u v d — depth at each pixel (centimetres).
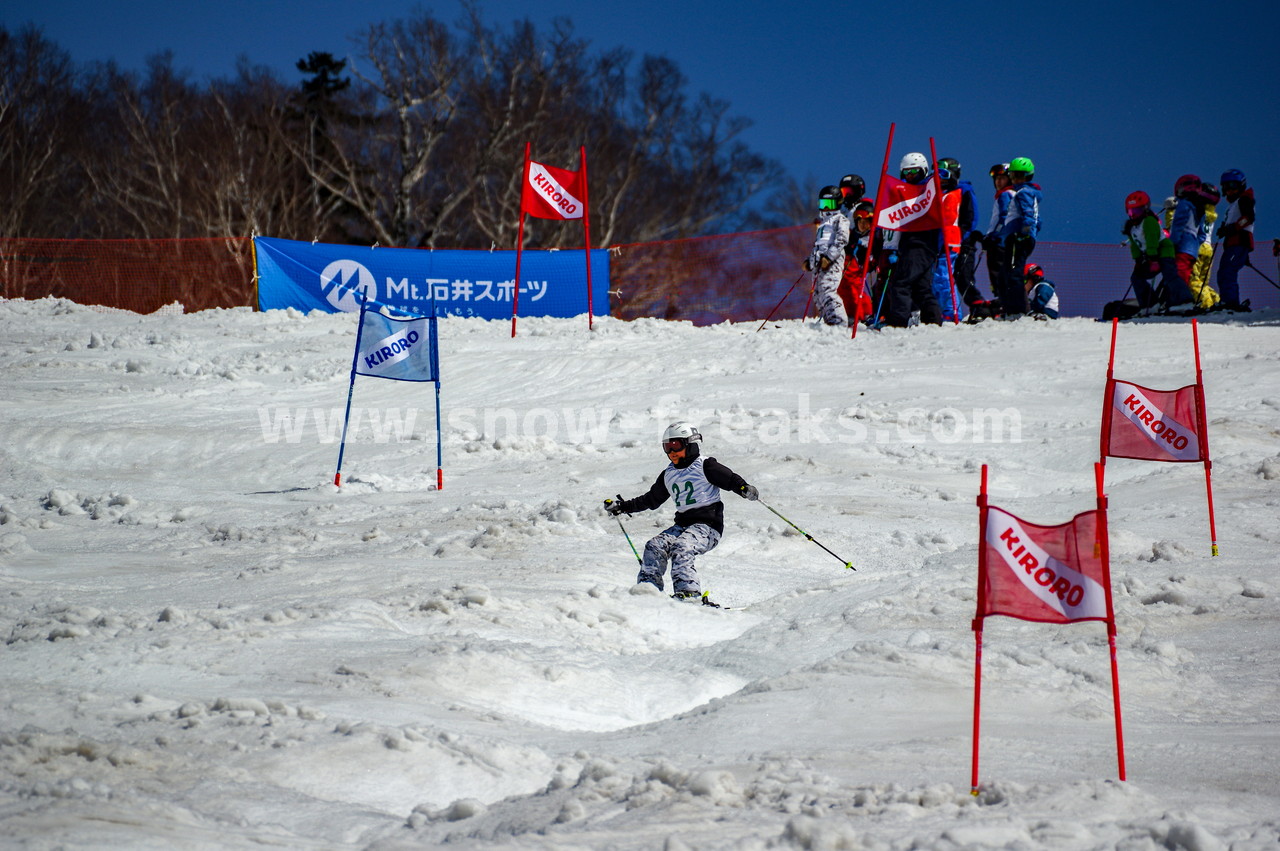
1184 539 809
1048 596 399
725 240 2809
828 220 2052
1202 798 357
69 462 1383
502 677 531
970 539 913
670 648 652
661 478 805
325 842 330
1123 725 465
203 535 950
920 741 432
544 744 449
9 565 827
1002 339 1819
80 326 2284
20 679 503
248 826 333
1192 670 541
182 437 1476
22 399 1702
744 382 1686
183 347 2073
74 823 308
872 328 2005
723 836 317
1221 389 1411
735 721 470
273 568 777
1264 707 492
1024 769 397
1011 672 528
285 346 2064
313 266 2367
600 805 355
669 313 2830
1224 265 2062
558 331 2181
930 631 609
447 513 1009
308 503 1122
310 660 537
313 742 407
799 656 591
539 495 1103
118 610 635
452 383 1803
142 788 360
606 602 701
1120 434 790
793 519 971
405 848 316
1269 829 322
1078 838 312
